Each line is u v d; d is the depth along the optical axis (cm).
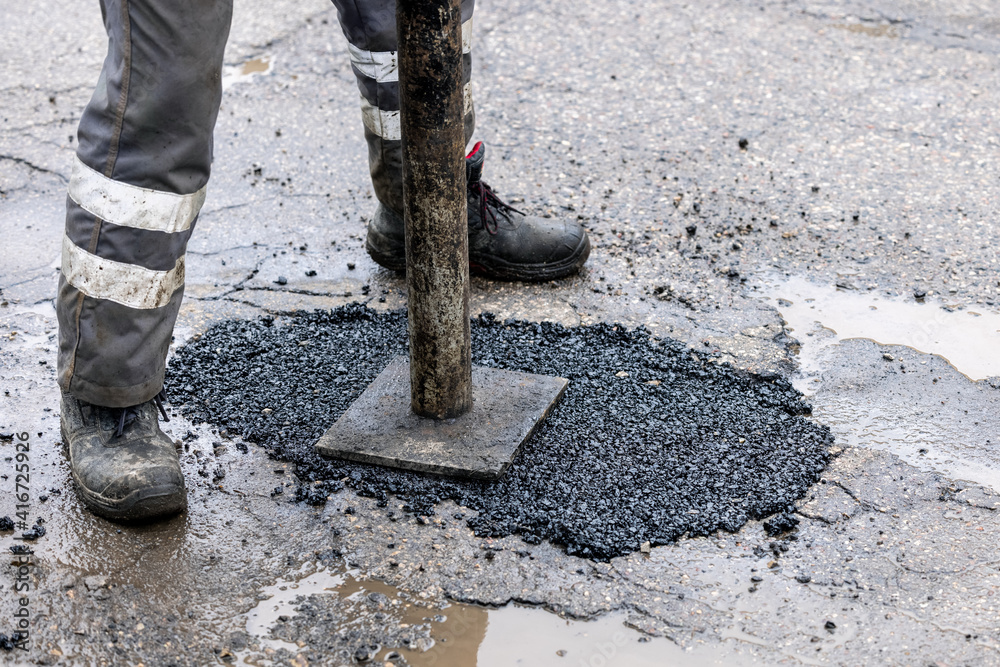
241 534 199
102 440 203
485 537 196
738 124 390
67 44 478
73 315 194
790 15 493
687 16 495
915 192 337
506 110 405
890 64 438
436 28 180
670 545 193
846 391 241
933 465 215
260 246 314
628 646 171
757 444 221
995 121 385
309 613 179
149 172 183
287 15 502
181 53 175
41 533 197
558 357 255
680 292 285
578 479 211
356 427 224
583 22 490
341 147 381
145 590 184
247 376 249
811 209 329
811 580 184
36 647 171
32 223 327
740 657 168
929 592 180
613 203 336
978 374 247
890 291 283
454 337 214
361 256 309
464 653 170
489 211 283
